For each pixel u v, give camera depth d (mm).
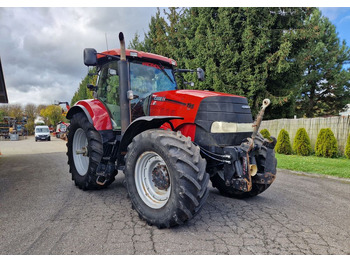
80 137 4695
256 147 3248
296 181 5062
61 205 3500
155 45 16109
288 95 11180
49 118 56906
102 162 3920
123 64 3430
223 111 3068
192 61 12328
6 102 12359
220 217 3037
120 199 3771
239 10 10945
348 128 8594
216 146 3014
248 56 10906
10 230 2668
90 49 3408
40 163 8109
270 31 10797
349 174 5469
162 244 2342
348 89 20203
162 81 4145
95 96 4543
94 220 2928
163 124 3479
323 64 19938
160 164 2805
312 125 9695
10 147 18250
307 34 10672
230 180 2959
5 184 4875
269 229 2705
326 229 2727
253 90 10891
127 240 2420
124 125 3434
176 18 14805
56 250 2244
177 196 2428
